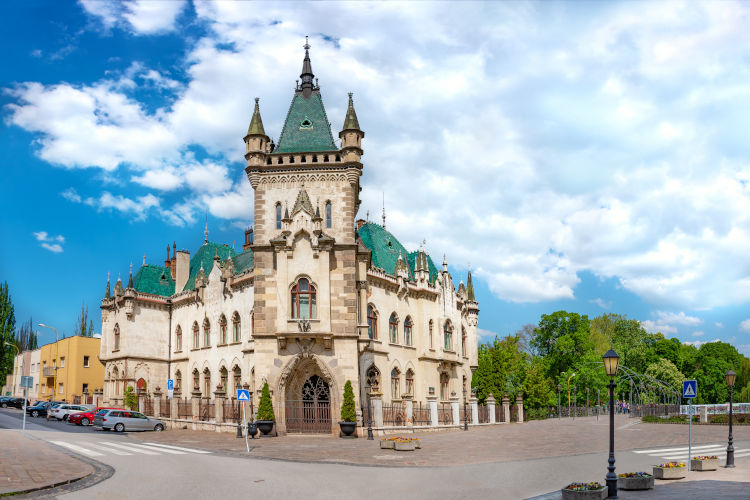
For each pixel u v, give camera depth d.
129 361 68.62
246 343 58.28
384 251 63.06
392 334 58.22
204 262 71.38
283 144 51.66
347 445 37.75
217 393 51.16
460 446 36.78
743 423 55.62
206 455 31.42
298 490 20.67
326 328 46.75
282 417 46.16
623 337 127.06
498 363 79.44
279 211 49.88
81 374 93.69
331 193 49.81
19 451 29.64
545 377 98.38
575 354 98.88
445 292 65.19
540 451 34.28
